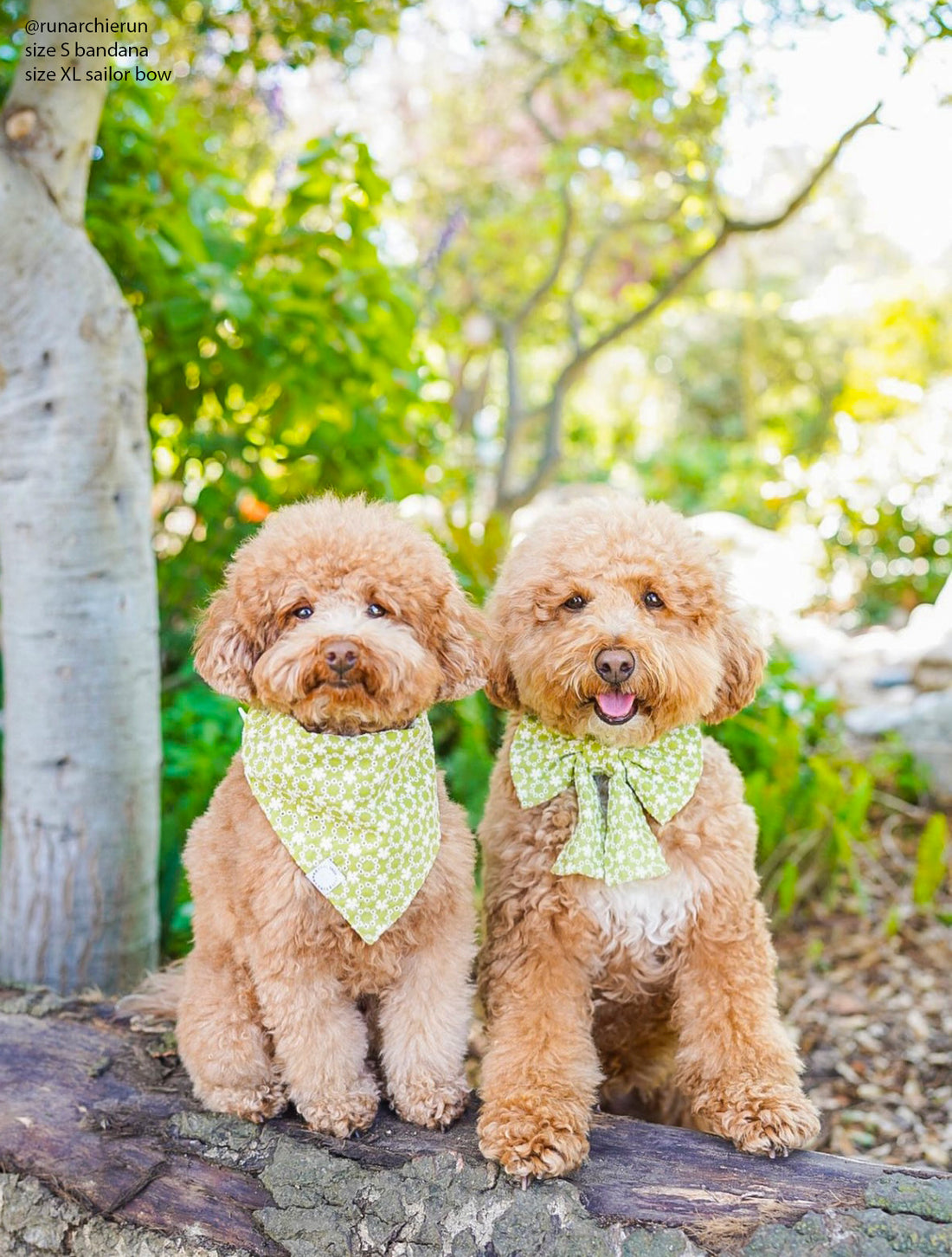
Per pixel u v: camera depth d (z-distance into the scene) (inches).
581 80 78.8
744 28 60.6
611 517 35.3
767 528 166.1
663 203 116.1
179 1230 30.0
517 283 132.5
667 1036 37.3
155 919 47.1
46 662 42.9
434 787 32.9
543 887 33.0
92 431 42.4
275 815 30.9
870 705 87.0
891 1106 47.3
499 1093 30.5
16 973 44.3
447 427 87.5
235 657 31.5
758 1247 26.8
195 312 54.7
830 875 63.3
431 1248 28.4
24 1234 30.9
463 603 33.1
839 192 116.9
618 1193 28.7
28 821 43.8
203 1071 32.2
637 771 32.6
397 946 31.4
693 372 221.1
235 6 55.9
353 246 59.1
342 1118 30.8
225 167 63.5
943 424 123.0
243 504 64.6
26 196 40.2
